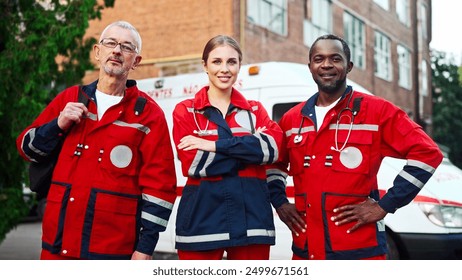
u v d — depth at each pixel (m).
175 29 13.69
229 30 13.00
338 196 3.03
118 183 3.03
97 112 3.10
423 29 24.80
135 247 3.11
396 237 5.40
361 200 3.03
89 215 2.97
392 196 2.98
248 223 3.03
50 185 3.17
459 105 24.98
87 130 3.05
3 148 7.52
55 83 8.01
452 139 24.73
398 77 22.67
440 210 5.35
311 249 3.11
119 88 3.18
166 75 13.78
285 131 3.37
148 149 3.09
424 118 24.23
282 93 6.22
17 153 7.44
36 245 9.98
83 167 3.01
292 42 15.23
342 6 18.44
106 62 3.10
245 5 13.31
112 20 14.50
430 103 24.78
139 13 14.16
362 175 3.02
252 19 13.62
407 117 3.09
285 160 3.41
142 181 3.09
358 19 19.59
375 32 20.89
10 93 7.40
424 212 5.34
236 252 3.08
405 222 5.37
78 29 7.52
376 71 21.05
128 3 14.31
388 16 21.92
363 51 20.03
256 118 3.21
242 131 3.13
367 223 3.00
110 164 3.02
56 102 3.18
